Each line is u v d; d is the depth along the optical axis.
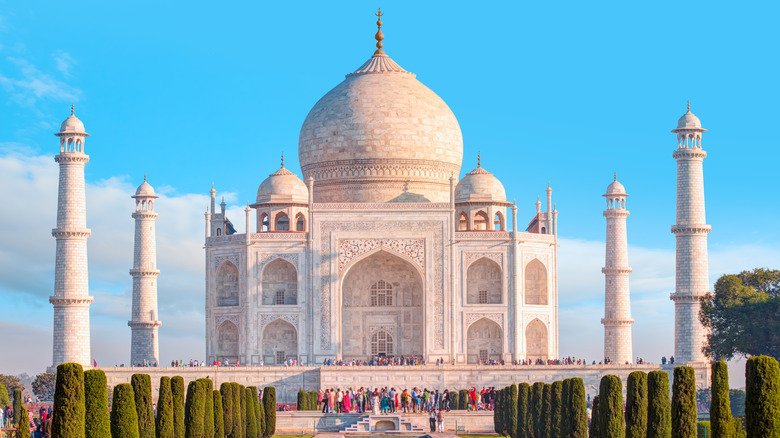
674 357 186.38
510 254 186.75
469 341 187.88
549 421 120.50
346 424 147.50
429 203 187.38
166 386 98.06
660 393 90.56
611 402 99.19
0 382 179.75
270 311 186.12
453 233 186.50
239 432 119.44
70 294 181.62
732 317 168.62
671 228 187.38
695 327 184.00
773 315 164.88
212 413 109.00
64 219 182.62
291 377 172.00
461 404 161.12
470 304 185.62
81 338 182.12
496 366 172.00
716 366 78.00
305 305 186.00
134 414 90.06
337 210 187.62
